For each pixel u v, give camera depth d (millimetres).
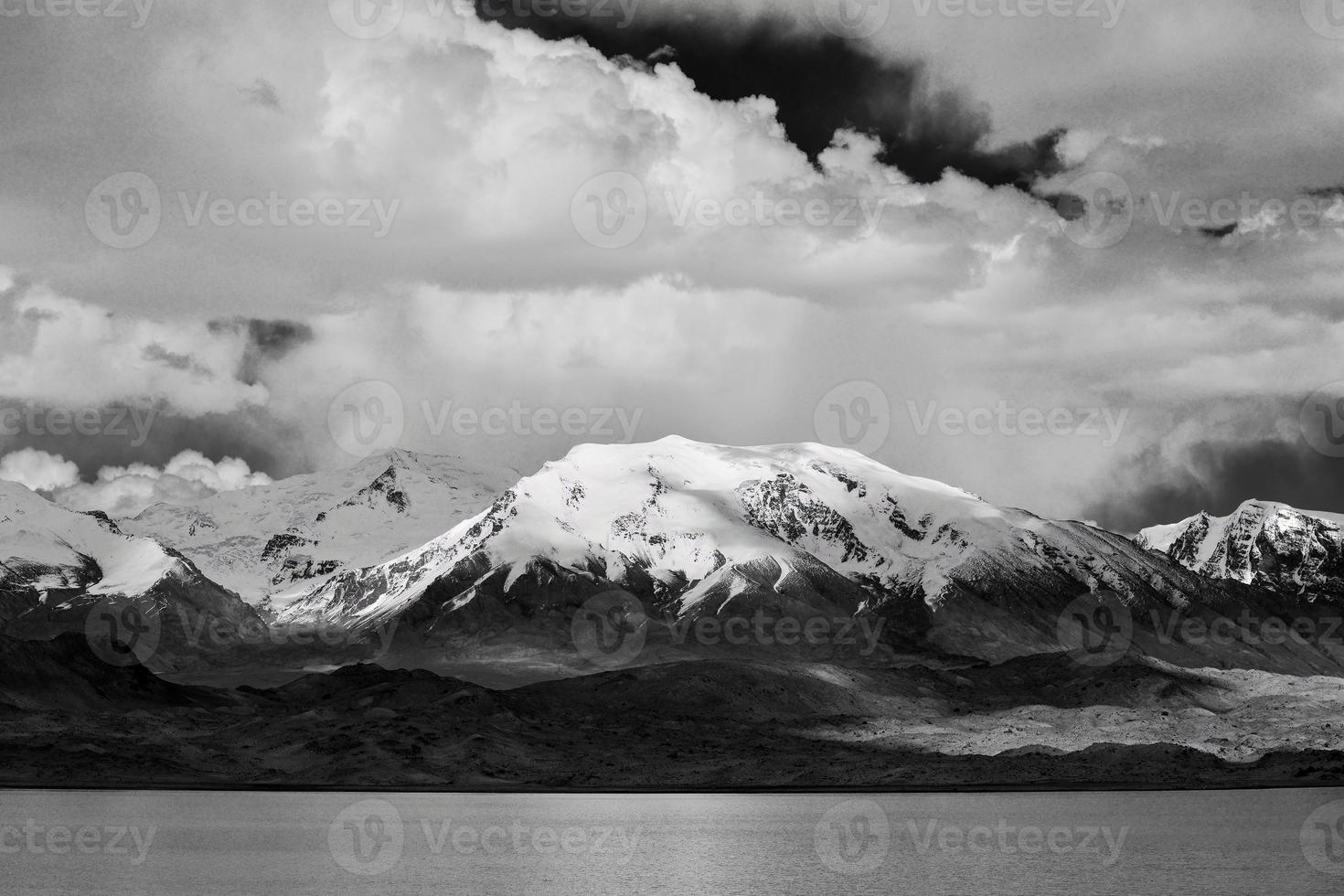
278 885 138375
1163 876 141250
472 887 137625
